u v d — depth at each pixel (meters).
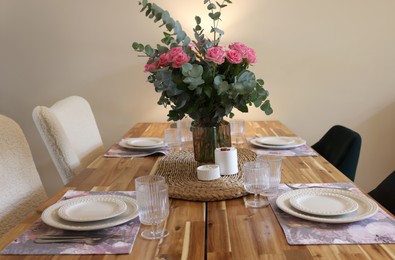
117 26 2.80
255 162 1.30
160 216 1.07
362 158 2.91
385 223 1.08
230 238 1.03
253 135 2.27
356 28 2.74
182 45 1.51
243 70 1.48
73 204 1.23
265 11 2.73
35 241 1.03
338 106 2.85
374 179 2.94
